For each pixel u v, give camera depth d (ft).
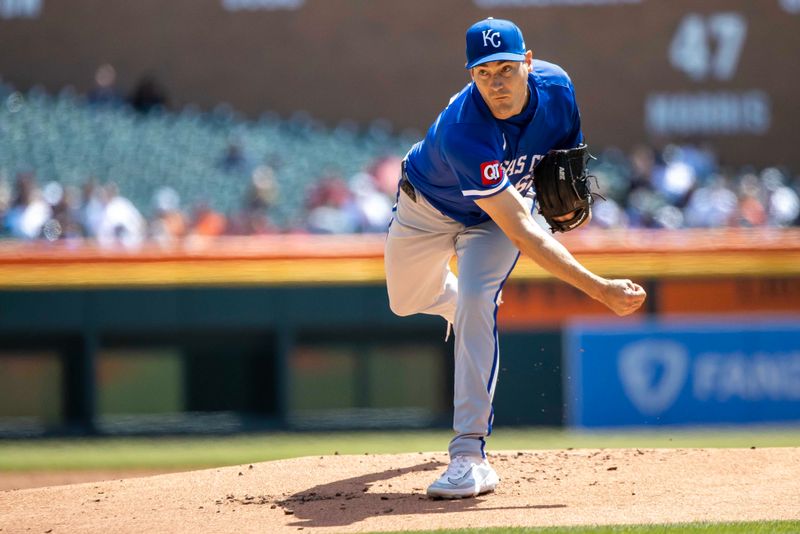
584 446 104.27
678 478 54.60
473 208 50.85
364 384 115.34
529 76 48.29
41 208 143.74
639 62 209.97
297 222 153.89
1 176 172.76
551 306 112.47
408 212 53.11
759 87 208.33
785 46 208.03
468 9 214.07
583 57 210.79
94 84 214.28
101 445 111.75
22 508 54.39
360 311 114.83
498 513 47.06
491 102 46.14
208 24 214.90
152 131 192.75
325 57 214.69
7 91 212.43
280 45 214.90
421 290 56.44
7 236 142.51
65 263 112.98
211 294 113.91
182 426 113.80
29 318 112.78
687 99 209.46
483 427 50.39
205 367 114.42
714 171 187.42
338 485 55.01
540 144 49.32
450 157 46.88
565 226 53.06
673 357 113.19
